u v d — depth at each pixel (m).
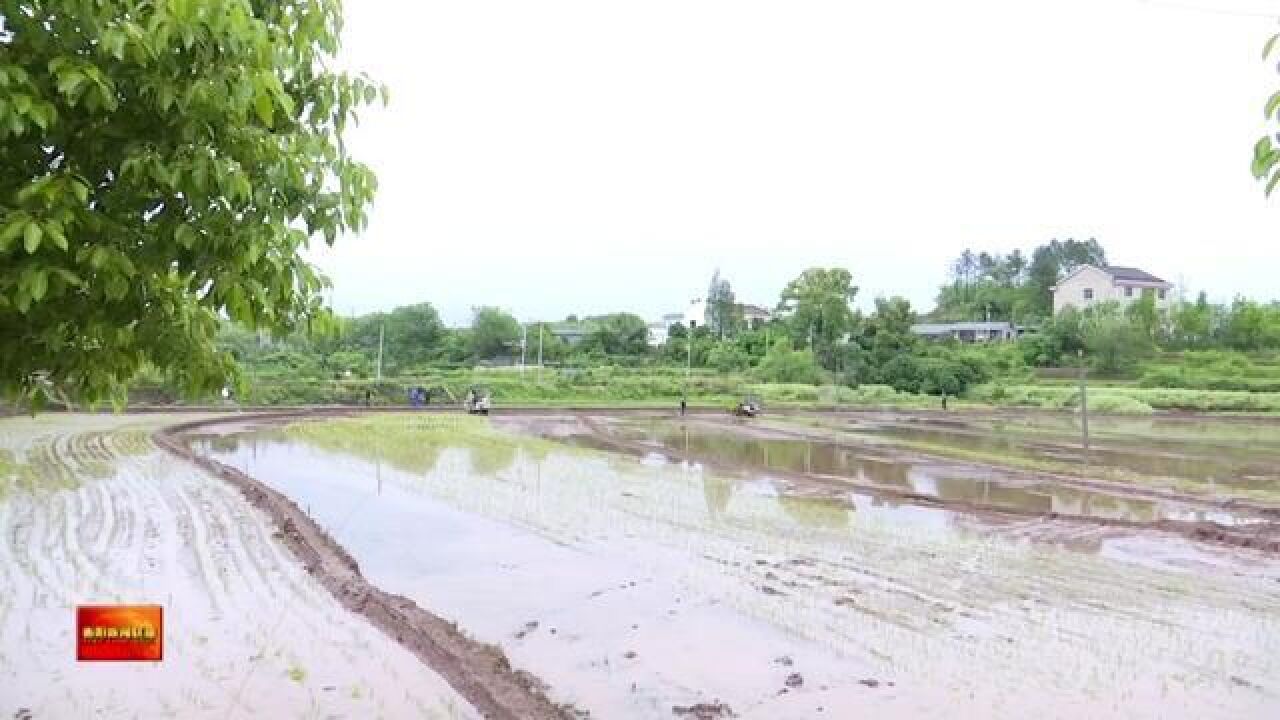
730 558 13.15
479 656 8.43
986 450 30.16
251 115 3.86
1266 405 52.44
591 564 12.73
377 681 7.62
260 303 3.75
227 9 3.22
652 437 34.12
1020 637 9.67
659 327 105.44
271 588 10.57
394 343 74.56
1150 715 7.64
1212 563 13.24
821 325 78.19
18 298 3.23
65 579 10.85
